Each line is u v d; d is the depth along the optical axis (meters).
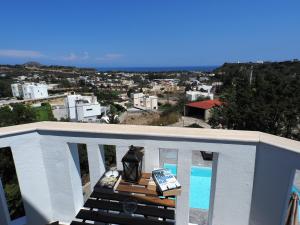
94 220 1.60
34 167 2.01
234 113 12.96
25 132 1.89
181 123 23.53
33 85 53.28
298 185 4.68
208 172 7.08
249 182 1.69
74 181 2.11
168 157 6.65
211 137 1.65
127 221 1.59
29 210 2.07
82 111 35.38
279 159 1.50
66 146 1.96
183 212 1.93
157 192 1.74
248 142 1.61
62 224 2.22
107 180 1.86
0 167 4.61
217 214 1.86
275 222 1.62
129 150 1.83
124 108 44.78
